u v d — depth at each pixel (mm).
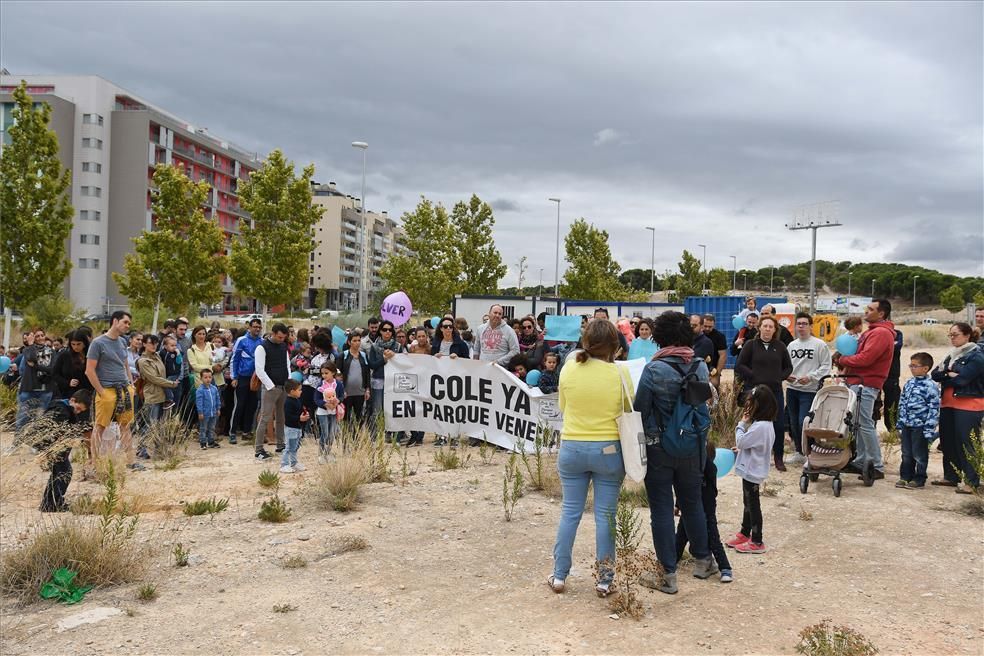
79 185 77062
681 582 5441
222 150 96688
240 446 11766
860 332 9859
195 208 37812
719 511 7434
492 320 11422
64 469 7113
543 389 10719
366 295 130750
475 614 4785
